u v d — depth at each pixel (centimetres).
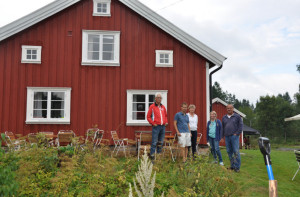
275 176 673
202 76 1047
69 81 991
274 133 5794
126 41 1032
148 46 1038
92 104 992
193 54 1053
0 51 967
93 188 431
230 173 479
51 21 1002
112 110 998
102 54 1027
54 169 522
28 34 988
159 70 1034
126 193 421
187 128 728
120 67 1019
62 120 968
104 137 981
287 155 1152
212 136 759
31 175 461
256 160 877
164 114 729
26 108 959
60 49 997
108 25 1030
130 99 1007
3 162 378
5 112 951
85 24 1020
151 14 1029
